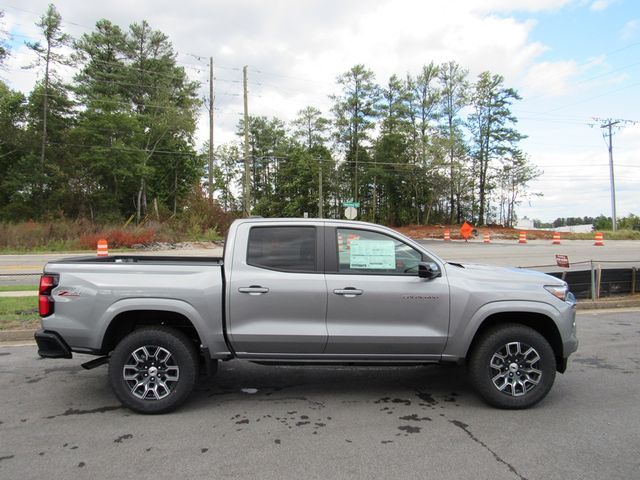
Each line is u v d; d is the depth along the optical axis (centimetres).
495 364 466
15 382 541
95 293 448
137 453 366
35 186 4119
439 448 377
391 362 472
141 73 5297
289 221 482
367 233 481
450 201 6106
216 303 455
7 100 4406
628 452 369
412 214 5966
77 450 371
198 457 360
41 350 452
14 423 425
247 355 462
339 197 6278
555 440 391
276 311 457
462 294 463
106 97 4634
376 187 6172
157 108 5100
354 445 382
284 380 559
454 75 5884
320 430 413
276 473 335
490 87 5897
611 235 4450
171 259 549
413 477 330
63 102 4441
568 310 473
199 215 3634
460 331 464
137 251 2831
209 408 467
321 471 338
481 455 364
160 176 5131
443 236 4681
